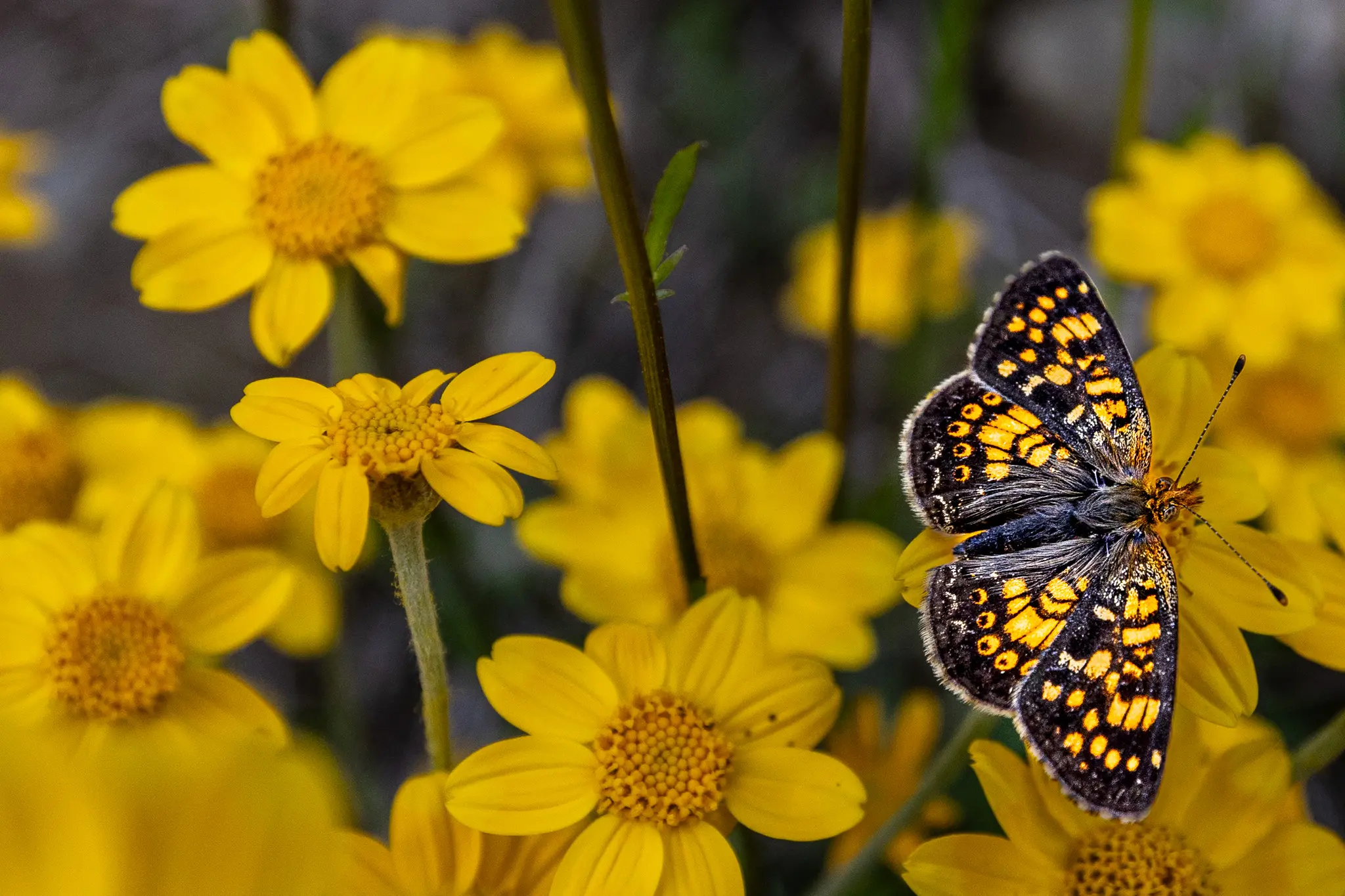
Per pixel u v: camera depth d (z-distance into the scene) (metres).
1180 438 0.22
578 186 0.27
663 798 0.21
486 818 0.21
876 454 0.35
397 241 0.24
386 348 0.26
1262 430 0.28
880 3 0.39
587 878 0.21
